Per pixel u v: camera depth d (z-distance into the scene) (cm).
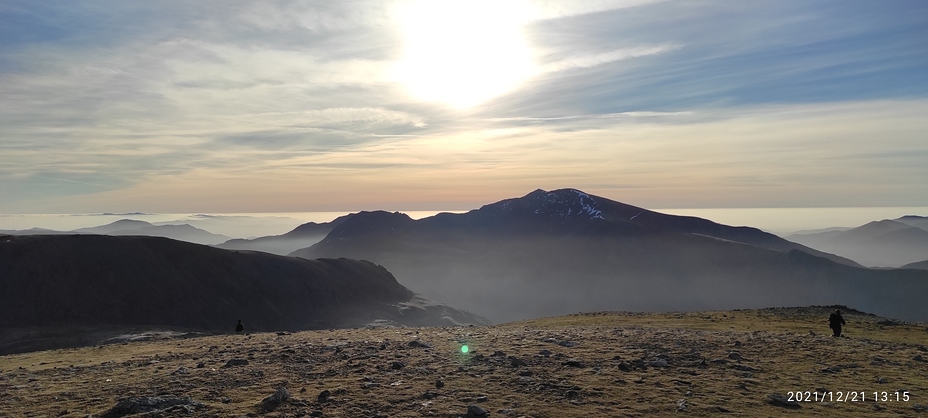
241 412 1423
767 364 2098
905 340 3344
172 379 1856
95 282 16100
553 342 2584
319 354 2319
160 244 19162
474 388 1658
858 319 4603
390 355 2236
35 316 14125
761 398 1588
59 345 11381
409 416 1384
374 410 1438
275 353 2380
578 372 1877
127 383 1830
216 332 11325
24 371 2338
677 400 1541
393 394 1595
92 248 17200
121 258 17400
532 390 1636
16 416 1453
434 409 1439
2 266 15062
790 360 2186
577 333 3064
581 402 1509
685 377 1838
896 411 1491
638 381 1750
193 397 1593
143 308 16225
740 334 3048
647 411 1438
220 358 2344
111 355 2930
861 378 1873
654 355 2211
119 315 15525
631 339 2705
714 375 1881
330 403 1504
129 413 1418
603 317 5328
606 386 1681
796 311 5341
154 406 1462
